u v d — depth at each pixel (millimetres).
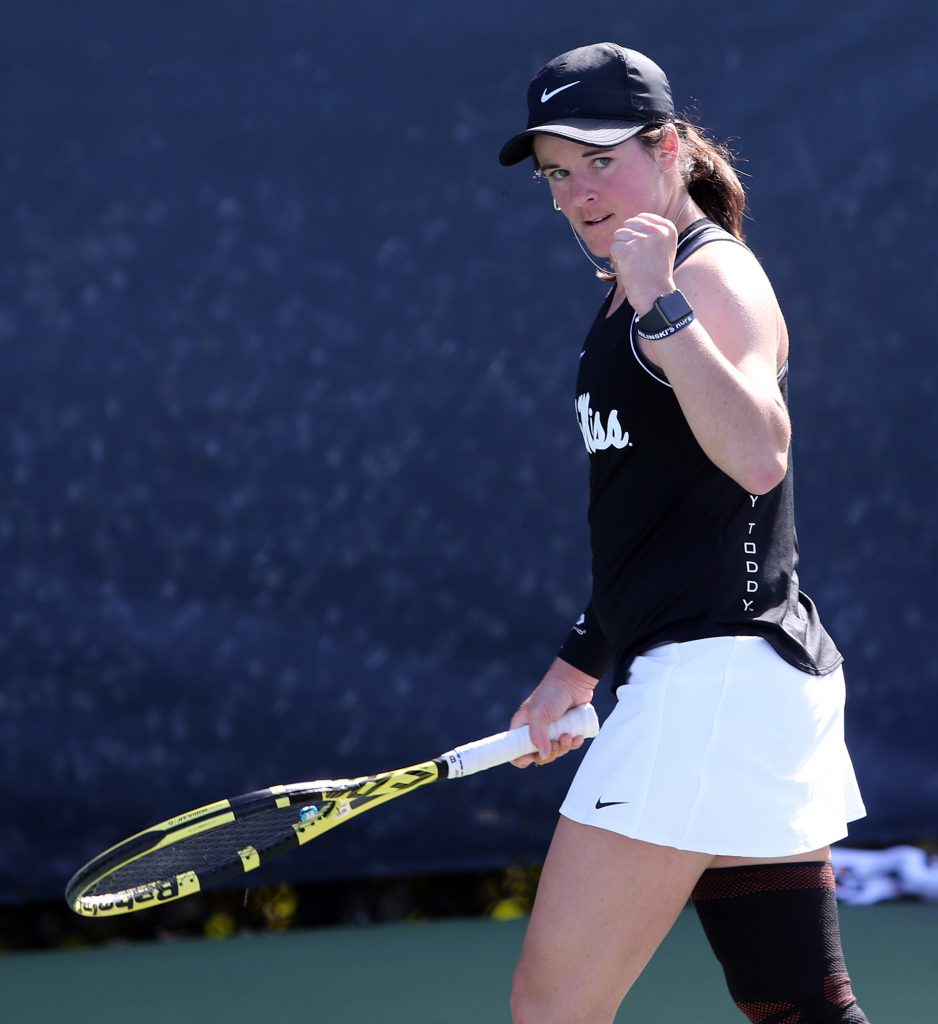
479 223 15023
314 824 8203
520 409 15086
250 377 14656
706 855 6996
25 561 14242
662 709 6965
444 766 8320
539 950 7098
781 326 7402
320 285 14773
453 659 14961
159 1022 12461
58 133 14305
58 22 14289
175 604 14516
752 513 7168
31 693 14242
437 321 14961
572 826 7164
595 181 7387
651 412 7086
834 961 7258
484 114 15031
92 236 14375
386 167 14891
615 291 7625
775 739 6988
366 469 14852
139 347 14469
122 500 14422
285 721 14672
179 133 14531
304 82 14742
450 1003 12859
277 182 14703
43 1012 12828
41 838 14273
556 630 15102
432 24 14953
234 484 14625
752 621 7078
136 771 14422
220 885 14789
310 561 14742
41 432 14281
